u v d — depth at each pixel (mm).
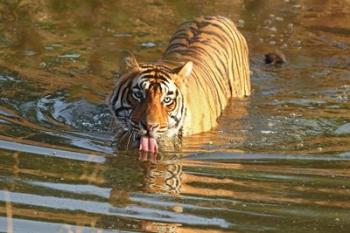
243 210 9508
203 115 12102
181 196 9828
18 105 12578
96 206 9477
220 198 9797
